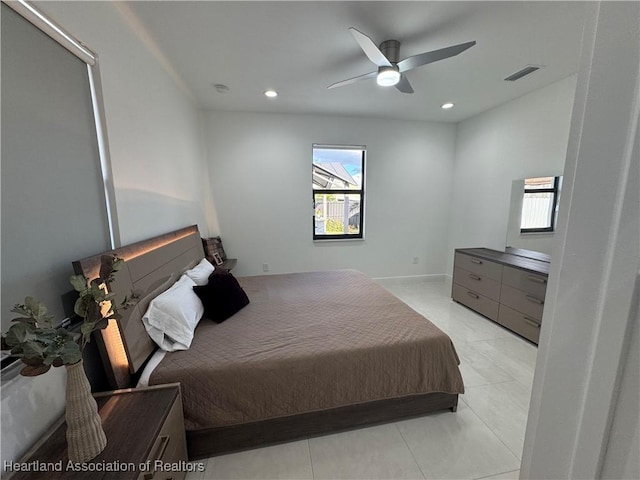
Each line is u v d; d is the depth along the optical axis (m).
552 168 2.83
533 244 3.08
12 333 0.74
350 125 3.96
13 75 1.00
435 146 4.27
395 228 4.38
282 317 1.98
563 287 0.50
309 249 4.18
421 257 4.54
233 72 2.52
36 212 1.08
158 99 2.21
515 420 1.71
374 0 1.63
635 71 0.38
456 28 1.90
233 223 3.90
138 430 1.00
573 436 0.48
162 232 2.23
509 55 2.24
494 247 3.63
